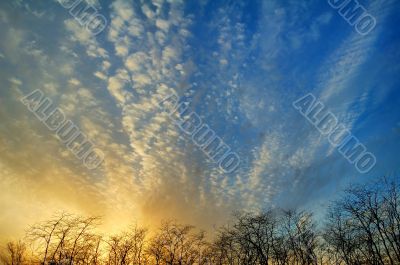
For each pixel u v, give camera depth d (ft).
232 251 115.75
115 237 116.78
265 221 115.96
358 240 98.73
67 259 94.38
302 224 111.75
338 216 104.99
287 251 110.11
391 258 89.71
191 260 116.78
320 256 104.73
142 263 115.44
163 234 120.88
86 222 104.01
